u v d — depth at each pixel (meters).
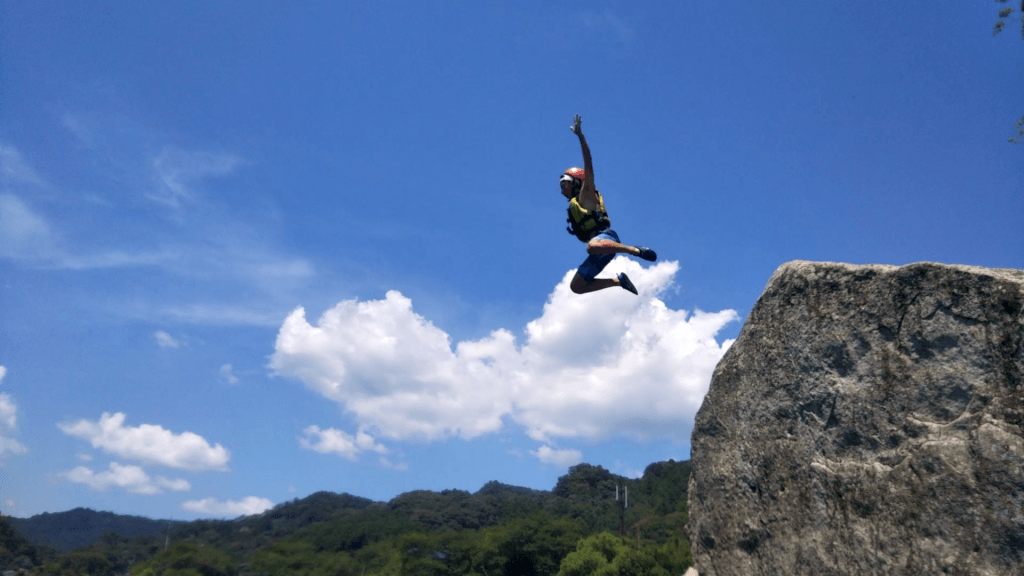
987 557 4.27
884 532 4.90
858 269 5.54
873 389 5.20
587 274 7.36
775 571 5.80
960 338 4.71
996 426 4.39
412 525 107.19
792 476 5.80
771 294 6.38
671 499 138.38
